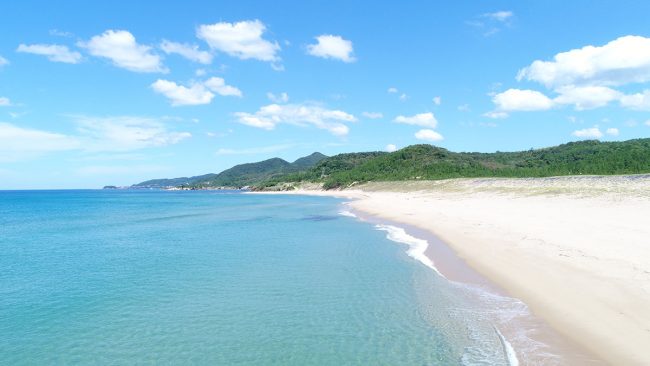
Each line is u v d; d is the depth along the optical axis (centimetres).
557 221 2928
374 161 17262
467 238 2747
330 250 2803
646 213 2897
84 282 2067
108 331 1418
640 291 1338
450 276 1942
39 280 2122
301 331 1376
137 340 1339
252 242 3269
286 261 2478
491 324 1327
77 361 1201
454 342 1234
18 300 1775
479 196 6169
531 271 1778
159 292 1864
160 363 1180
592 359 1014
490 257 2145
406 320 1437
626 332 1105
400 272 2108
